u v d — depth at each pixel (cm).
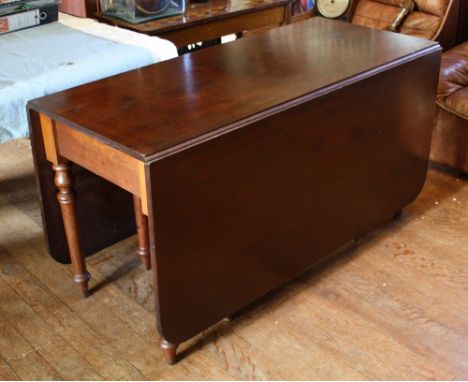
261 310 209
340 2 368
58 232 209
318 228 211
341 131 202
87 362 189
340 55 218
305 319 206
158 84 195
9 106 194
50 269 230
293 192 194
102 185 219
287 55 219
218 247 179
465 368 187
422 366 188
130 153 156
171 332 178
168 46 235
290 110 181
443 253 238
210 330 201
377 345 196
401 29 332
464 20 330
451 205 269
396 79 214
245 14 304
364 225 232
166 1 286
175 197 161
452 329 202
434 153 288
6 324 203
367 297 215
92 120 172
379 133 218
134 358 190
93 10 292
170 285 170
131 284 222
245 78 199
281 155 184
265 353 192
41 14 256
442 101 272
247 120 171
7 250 240
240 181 176
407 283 222
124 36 243
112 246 243
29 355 191
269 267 199
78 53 224
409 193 249
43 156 192
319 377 184
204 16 290
